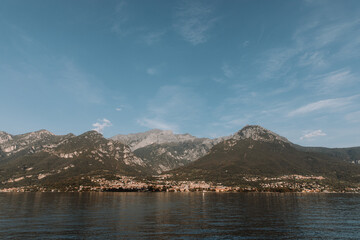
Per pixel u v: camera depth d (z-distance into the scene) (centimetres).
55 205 15762
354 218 10925
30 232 7625
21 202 17838
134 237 7144
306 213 12531
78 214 11619
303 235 7694
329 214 12175
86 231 7831
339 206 16088
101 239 6881
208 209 14125
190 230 8181
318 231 8231
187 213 12319
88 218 10431
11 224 8881
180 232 7869
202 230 8206
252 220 10262
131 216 11112
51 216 10881
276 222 9825
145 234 7519
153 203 17788
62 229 8088
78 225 8800
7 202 17725
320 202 19112
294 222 9844
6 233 7469
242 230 8275
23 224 8900
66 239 6838
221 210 13662
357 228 8719
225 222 9725
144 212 12575
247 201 19912
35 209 13500
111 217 10756
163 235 7431
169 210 13538
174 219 10375
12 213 11756
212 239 7088
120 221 9731
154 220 10050
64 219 10069
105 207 14838
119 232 7744
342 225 9256
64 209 13612
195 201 19750
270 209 14250
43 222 9344
